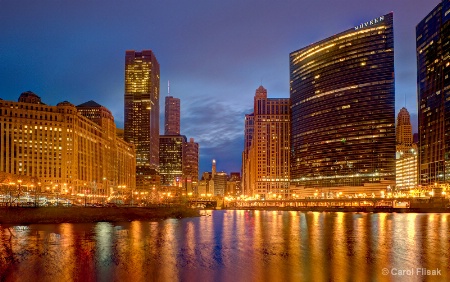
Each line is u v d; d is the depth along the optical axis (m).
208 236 95.88
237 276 49.62
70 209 154.88
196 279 48.25
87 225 132.00
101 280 47.59
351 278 48.41
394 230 109.38
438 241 82.94
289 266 55.50
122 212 175.12
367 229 113.88
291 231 109.19
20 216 140.88
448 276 49.19
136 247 74.62
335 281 46.97
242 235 98.38
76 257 62.56
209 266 55.78
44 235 95.75
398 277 48.72
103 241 83.69
